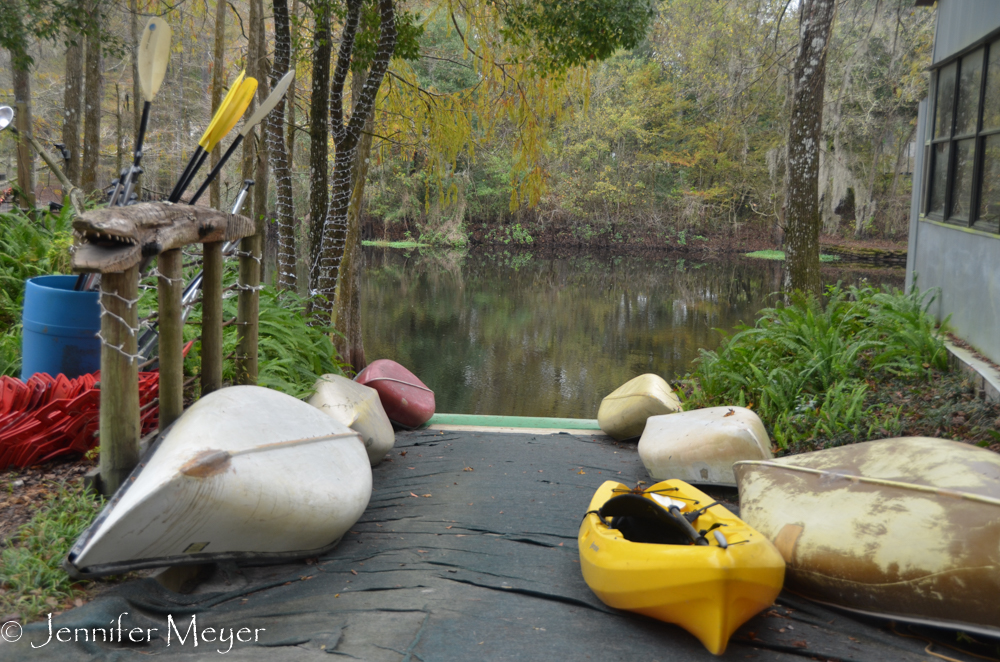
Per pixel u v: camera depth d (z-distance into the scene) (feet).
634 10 31.73
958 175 27.78
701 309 75.10
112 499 11.43
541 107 43.19
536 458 22.52
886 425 20.02
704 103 126.31
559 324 65.51
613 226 153.48
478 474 20.22
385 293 84.28
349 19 28.99
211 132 15.02
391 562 13.39
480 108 44.34
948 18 30.01
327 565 13.42
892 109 110.63
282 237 33.71
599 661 9.69
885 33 100.07
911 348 24.63
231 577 12.85
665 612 10.55
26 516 12.17
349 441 15.83
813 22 31.37
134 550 11.01
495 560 13.52
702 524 12.23
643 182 148.66
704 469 18.79
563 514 16.56
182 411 14.15
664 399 24.56
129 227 11.55
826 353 24.84
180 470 11.00
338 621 10.68
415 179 141.49
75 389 14.76
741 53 96.68
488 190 151.23
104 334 12.34
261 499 12.04
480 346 55.47
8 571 10.55
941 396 21.25
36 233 26.50
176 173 106.83
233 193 100.53
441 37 99.40
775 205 128.88
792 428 21.67
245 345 18.22
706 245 148.97
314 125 31.22
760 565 10.28
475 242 156.35
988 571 10.55
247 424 13.37
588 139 144.36
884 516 11.98
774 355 26.55
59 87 96.73
